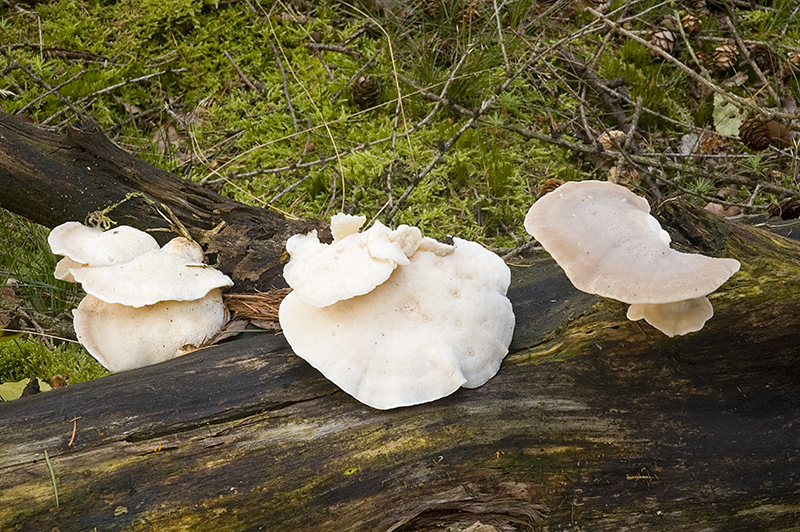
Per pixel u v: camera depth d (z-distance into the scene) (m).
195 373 1.04
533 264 1.15
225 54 1.72
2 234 1.38
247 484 0.99
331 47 1.75
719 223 1.06
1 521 0.97
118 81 1.64
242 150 1.57
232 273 1.17
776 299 1.03
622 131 1.59
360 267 1.02
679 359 1.04
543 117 1.61
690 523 1.02
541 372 1.04
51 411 1.01
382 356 1.02
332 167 1.51
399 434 1.01
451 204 1.48
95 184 1.18
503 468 1.01
